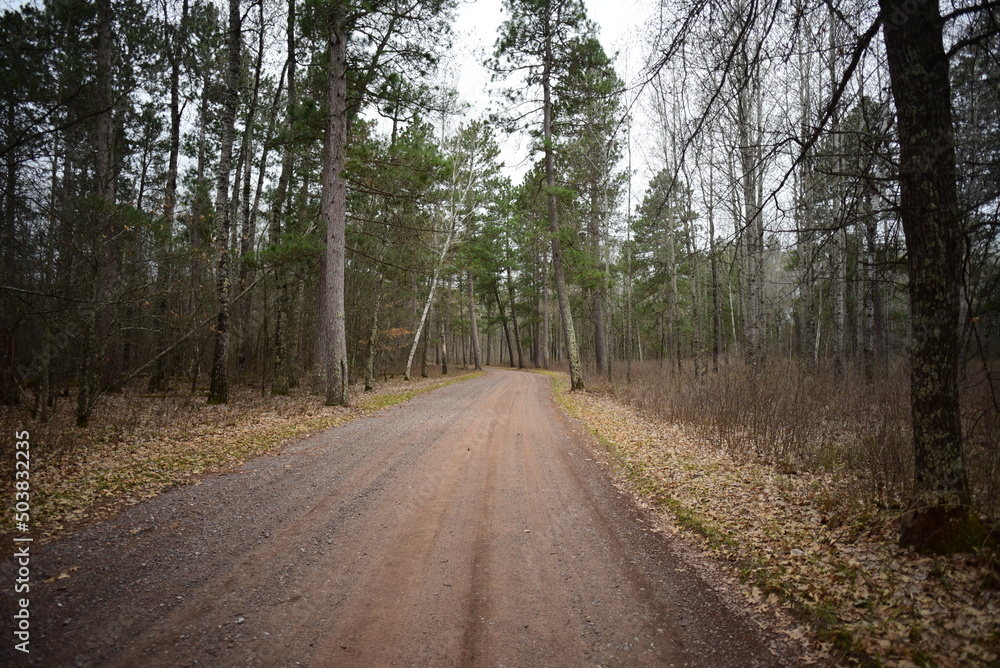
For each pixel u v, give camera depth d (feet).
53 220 31.40
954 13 12.32
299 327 76.89
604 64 55.52
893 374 43.09
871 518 16.28
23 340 36.65
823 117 14.40
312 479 23.40
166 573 13.66
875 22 13.19
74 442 28.91
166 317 52.26
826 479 22.27
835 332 44.68
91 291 32.65
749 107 27.58
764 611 12.26
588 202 79.15
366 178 53.42
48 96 25.26
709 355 133.59
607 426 40.22
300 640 10.78
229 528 17.10
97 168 40.32
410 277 85.66
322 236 54.08
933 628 10.54
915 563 12.96
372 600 12.62
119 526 16.93
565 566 14.87
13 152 24.52
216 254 51.21
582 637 11.15
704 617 12.05
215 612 11.78
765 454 27.81
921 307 13.41
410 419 43.32
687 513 18.90
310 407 47.47
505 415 46.93
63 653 9.95
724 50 16.07
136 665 9.73
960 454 13.34
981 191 13.96
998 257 14.32
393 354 123.34
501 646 10.77
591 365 96.63
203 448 28.96
